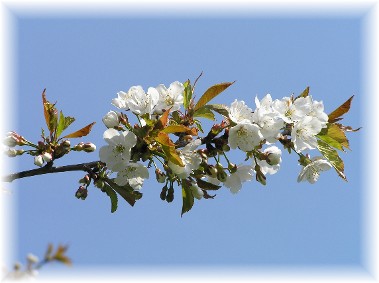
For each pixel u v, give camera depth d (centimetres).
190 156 110
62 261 96
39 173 110
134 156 110
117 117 111
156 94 112
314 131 112
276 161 112
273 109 112
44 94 112
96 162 112
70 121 112
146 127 110
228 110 112
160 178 112
